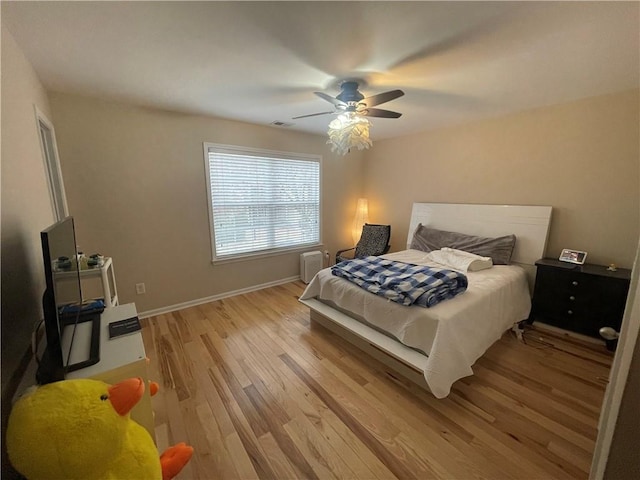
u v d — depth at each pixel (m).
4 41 1.35
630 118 2.37
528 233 2.96
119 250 2.80
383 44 1.62
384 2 1.26
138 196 2.84
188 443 1.51
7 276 1.11
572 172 2.70
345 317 2.50
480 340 2.05
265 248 3.92
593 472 0.63
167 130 2.92
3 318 1.04
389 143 4.42
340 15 1.36
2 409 0.97
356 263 2.80
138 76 2.04
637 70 1.97
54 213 2.12
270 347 2.43
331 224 4.64
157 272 3.05
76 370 1.12
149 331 2.71
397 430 1.58
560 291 2.58
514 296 2.59
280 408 1.74
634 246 2.45
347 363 2.20
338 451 1.46
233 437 1.54
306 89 2.30
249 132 3.48
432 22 1.41
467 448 1.46
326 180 4.45
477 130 3.36
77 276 1.52
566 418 1.65
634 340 0.48
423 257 3.36
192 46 1.63
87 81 2.12
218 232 3.45
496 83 2.20
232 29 1.47
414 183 4.14
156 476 0.99
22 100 1.56
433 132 3.80
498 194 3.24
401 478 1.32
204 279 3.40
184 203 3.13
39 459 0.76
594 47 1.65
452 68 1.93
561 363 2.19
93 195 2.61
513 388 1.91
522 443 1.49
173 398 1.83
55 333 1.00
